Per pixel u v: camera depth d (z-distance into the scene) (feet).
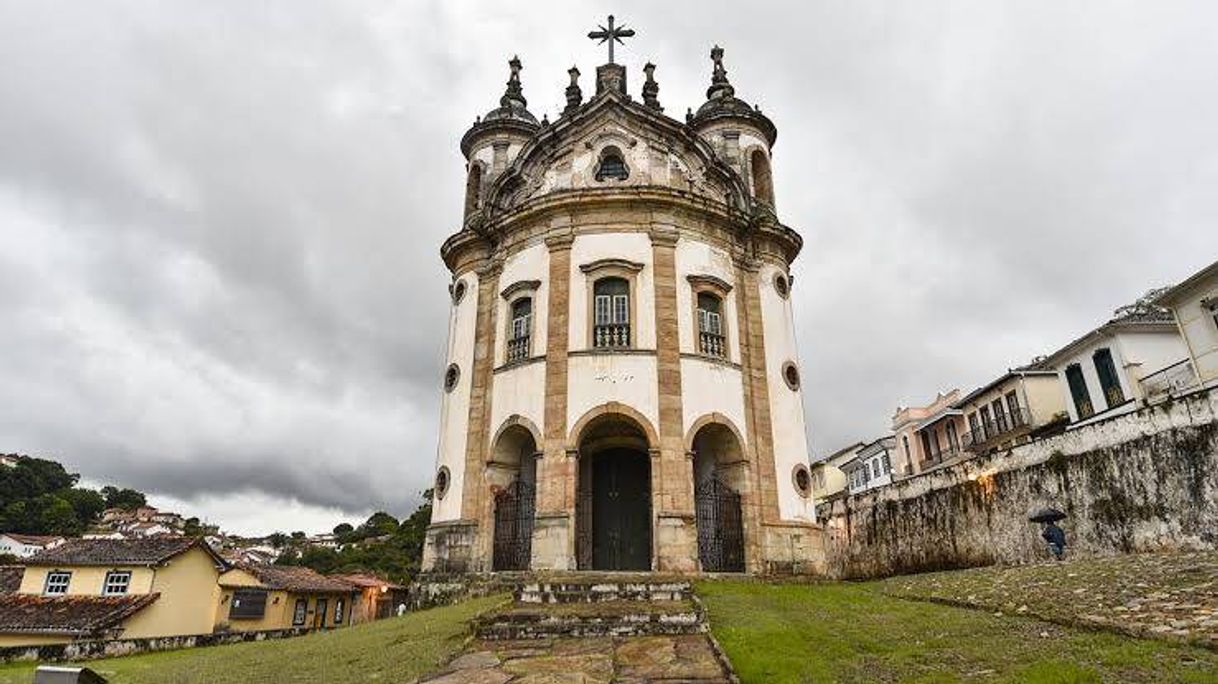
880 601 40.24
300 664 30.27
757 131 80.84
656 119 67.92
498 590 48.19
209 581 101.96
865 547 84.74
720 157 76.07
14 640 81.15
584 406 57.00
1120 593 33.32
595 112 68.59
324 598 133.18
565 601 39.24
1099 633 26.81
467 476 61.57
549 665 25.62
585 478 62.85
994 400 128.67
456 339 68.90
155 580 92.02
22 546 197.88
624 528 63.41
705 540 58.49
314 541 372.99
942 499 73.97
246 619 109.19
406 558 224.33
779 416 63.93
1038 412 118.73
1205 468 50.96
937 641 27.76
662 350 58.59
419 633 34.24
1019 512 65.05
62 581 92.53
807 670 23.84
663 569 52.19
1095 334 101.24
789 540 59.41
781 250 71.10
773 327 67.00
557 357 58.85
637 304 60.29
